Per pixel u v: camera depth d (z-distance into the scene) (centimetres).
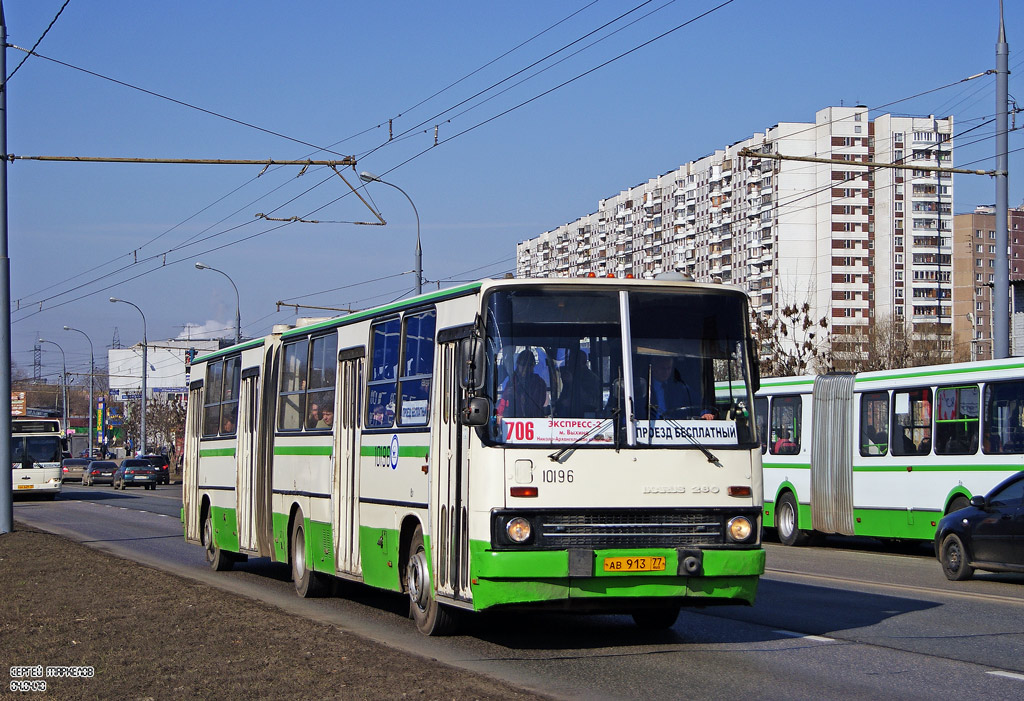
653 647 1052
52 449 4812
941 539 1652
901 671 920
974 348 13025
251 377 1728
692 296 1043
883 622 1197
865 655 996
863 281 10506
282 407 1594
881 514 2152
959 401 1983
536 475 966
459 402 1022
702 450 1001
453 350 1073
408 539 1188
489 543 959
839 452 2283
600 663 967
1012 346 3900
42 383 15900
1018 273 13388
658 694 834
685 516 991
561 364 997
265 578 1780
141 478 6178
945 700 809
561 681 887
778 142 10756
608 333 1012
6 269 2392
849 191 10525
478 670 936
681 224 12744
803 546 2423
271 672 873
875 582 1589
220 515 1848
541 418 980
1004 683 870
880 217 10556
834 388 2320
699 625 1191
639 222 13712
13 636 1084
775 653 1010
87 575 1636
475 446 984
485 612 975
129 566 1764
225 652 969
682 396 1015
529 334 998
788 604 1349
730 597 995
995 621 1199
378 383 1267
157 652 978
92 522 3303
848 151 10531
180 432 9700
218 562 1884
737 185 11631
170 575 1627
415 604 1144
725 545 996
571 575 949
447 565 1063
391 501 1203
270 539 1619
